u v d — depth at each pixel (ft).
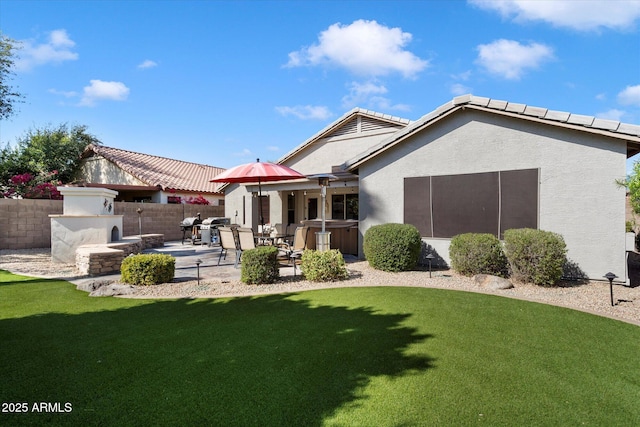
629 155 31.27
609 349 14.30
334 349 14.20
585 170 27.02
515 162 29.76
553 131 28.22
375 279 27.89
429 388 11.20
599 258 26.58
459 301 21.06
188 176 84.43
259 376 11.96
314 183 52.19
